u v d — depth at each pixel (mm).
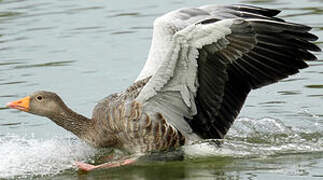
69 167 13023
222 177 11828
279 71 12703
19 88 16969
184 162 12969
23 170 12883
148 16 22406
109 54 19281
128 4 24156
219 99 12750
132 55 19141
